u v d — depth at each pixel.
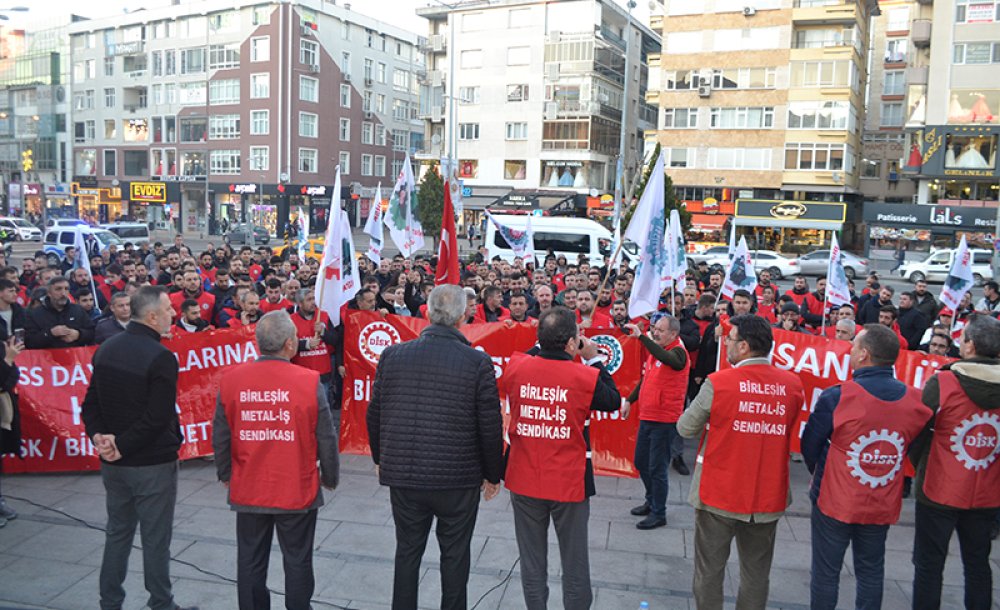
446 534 4.38
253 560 4.42
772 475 4.42
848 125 44.06
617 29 56.44
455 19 55.12
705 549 4.59
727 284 11.99
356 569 5.45
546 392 4.43
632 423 7.77
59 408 7.30
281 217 58.22
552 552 5.86
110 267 12.40
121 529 4.66
